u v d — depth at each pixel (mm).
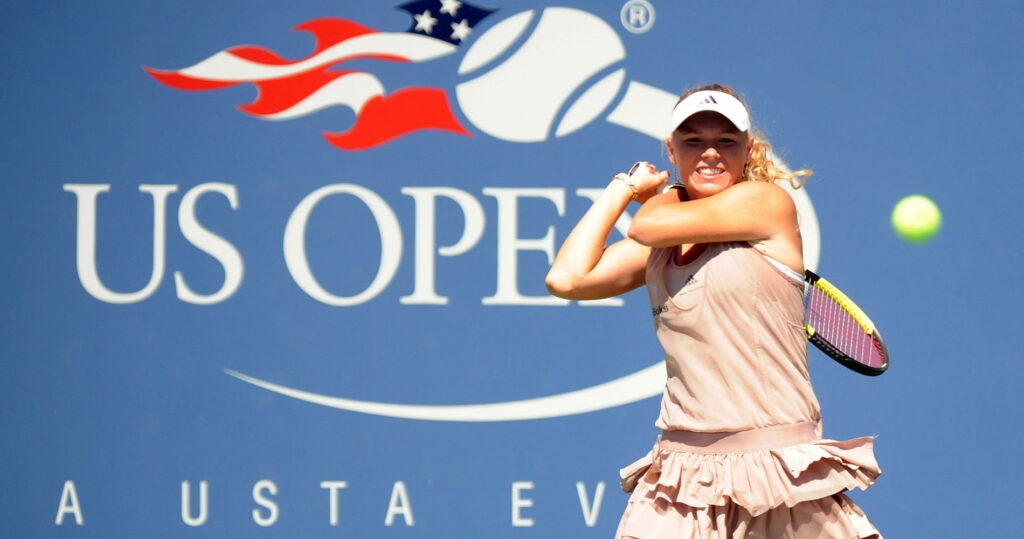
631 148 18781
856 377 18422
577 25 18875
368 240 18797
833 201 18594
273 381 18688
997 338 18375
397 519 18547
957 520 18312
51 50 19031
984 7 18609
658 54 18844
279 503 18625
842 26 18703
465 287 18734
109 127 19000
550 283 11750
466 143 18828
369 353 18719
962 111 18562
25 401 18844
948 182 18531
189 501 18672
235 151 18922
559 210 18766
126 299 18875
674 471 11039
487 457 18578
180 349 18797
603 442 18547
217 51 19016
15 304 18906
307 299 18766
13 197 18984
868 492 18359
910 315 18453
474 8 18969
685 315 10891
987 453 18312
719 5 18797
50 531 18734
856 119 18656
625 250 11992
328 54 18953
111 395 18797
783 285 10820
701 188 11289
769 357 10805
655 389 18562
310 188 18859
